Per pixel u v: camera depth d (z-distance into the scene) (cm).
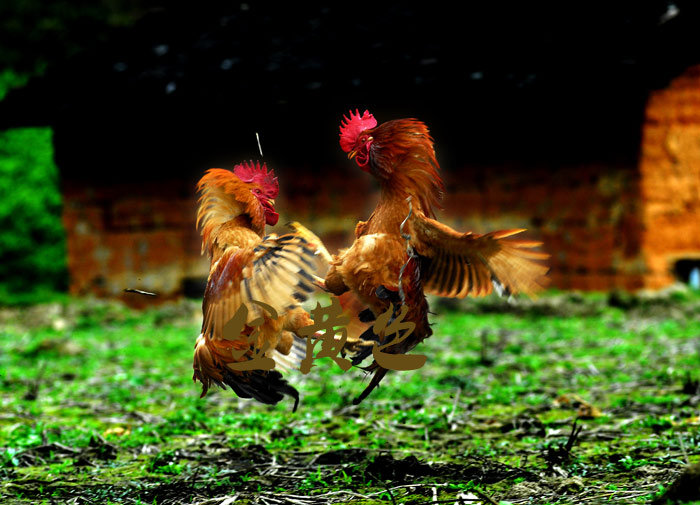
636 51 3331
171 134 4175
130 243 4250
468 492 1288
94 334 3506
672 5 3397
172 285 4194
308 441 1733
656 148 3712
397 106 3734
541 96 3591
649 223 3697
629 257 3716
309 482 1394
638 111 3678
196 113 3875
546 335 3064
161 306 4206
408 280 1252
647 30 3347
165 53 4097
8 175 5497
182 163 4184
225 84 3731
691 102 3731
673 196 3731
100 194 4291
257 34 4072
